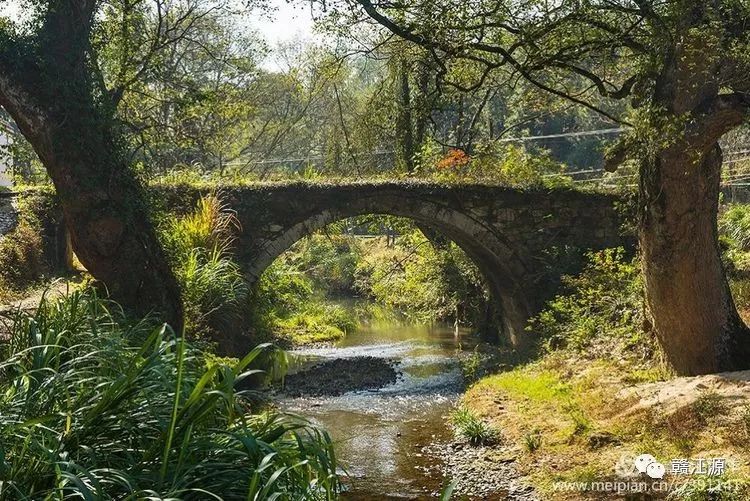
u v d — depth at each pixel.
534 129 34.00
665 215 9.18
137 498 3.78
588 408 9.49
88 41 10.48
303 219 15.65
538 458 8.40
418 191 16.19
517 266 16.64
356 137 24.83
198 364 5.71
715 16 8.12
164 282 10.71
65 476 3.57
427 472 8.67
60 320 6.12
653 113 8.52
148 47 15.44
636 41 9.18
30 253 16.19
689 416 7.90
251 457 4.08
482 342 18.98
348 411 12.01
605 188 16.95
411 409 12.02
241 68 17.83
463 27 9.09
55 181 10.11
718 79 8.42
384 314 25.22
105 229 10.10
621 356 11.44
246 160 36.47
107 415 4.32
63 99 9.91
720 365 9.57
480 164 17.77
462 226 16.45
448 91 11.18
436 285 22.25
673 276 9.38
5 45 9.68
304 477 4.41
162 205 13.45
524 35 8.98
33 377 4.66
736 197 22.62
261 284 18.22
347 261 30.88
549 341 13.64
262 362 15.72
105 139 10.38
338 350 18.16
